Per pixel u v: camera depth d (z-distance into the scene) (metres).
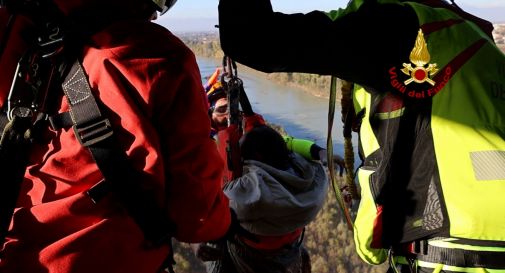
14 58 1.32
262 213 2.29
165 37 1.36
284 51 1.44
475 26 1.61
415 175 1.55
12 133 1.25
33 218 1.29
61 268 1.25
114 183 1.28
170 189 1.40
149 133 1.28
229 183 2.41
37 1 1.28
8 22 1.29
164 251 1.46
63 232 1.30
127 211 1.31
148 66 1.29
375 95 1.58
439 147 1.49
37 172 1.32
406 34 1.46
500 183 1.43
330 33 1.43
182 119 1.34
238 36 1.45
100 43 1.30
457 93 1.49
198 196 1.42
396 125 1.55
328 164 1.93
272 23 1.42
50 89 1.29
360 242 1.75
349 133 1.90
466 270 1.48
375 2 1.49
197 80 1.39
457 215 1.46
